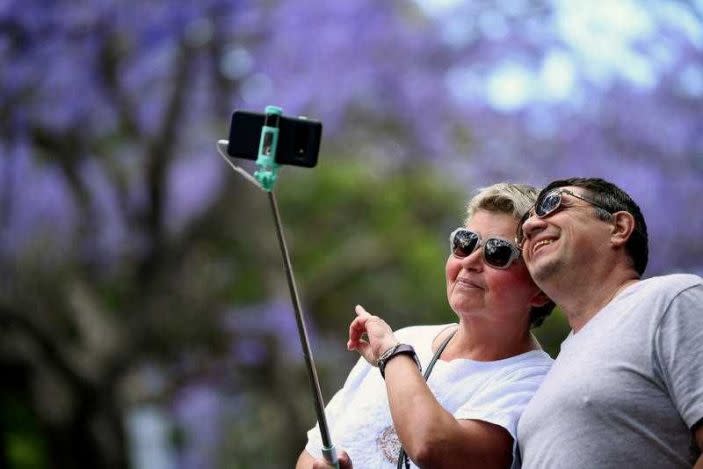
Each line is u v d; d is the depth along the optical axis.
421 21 54.34
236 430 72.75
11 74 46.09
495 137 54.94
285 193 63.97
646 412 10.16
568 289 11.01
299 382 53.22
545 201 11.09
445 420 10.75
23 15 45.31
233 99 50.78
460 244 11.61
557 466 10.30
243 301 58.19
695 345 10.09
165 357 50.59
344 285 63.09
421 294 63.69
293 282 11.20
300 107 51.75
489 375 11.43
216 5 48.50
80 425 45.47
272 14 50.56
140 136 49.34
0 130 47.03
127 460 46.41
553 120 53.06
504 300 11.46
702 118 50.62
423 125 55.53
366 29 51.75
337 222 64.88
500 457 10.94
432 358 11.82
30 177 49.06
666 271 49.66
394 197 64.12
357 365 12.19
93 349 46.75
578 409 10.32
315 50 51.34
